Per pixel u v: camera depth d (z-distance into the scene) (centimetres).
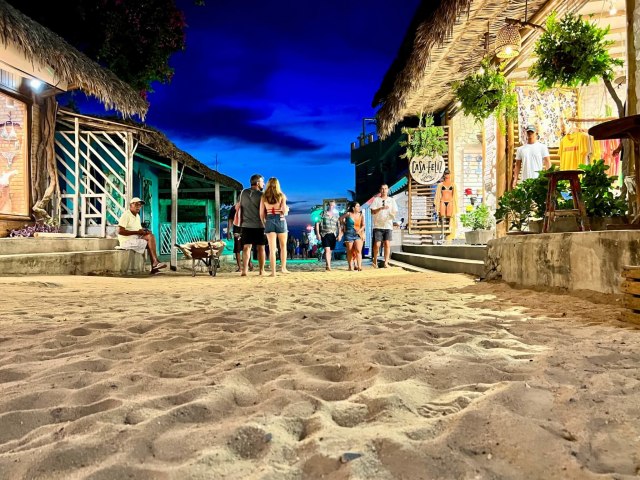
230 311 429
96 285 727
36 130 1138
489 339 289
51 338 315
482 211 1125
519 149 844
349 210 1205
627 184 518
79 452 142
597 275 428
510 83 916
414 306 459
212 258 1092
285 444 144
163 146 1392
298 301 525
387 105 1078
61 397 199
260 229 1028
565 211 516
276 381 212
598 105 1088
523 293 512
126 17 1492
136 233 1155
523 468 130
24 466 135
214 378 221
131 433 155
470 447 142
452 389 199
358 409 177
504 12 814
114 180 1488
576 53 604
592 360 237
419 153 1378
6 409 186
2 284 654
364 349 268
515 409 170
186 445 147
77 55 1043
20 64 984
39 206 1127
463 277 773
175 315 412
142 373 230
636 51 536
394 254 1694
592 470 127
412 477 124
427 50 782
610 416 162
